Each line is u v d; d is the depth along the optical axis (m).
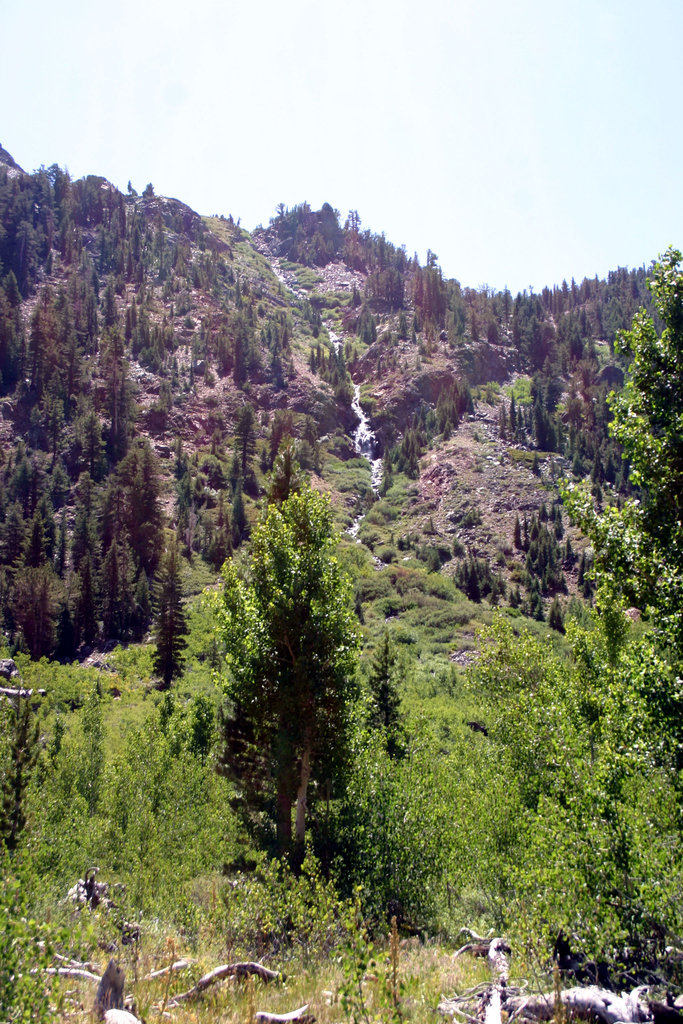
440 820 14.79
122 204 174.25
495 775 16.89
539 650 22.23
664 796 8.88
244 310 155.25
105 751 25.95
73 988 6.96
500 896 12.68
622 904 8.10
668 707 8.98
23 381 106.31
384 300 185.50
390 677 30.20
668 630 9.62
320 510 17.00
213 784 20.05
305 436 117.31
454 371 142.75
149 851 14.58
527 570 86.38
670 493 10.56
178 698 41.19
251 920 9.96
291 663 16.00
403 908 13.19
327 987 8.04
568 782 10.20
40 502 77.62
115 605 64.94
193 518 84.00
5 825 13.85
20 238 140.25
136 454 82.56
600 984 7.96
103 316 134.50
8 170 182.38
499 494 103.56
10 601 61.94
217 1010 7.04
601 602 18.34
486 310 165.00
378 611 69.81
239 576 17.05
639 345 11.04
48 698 42.97
